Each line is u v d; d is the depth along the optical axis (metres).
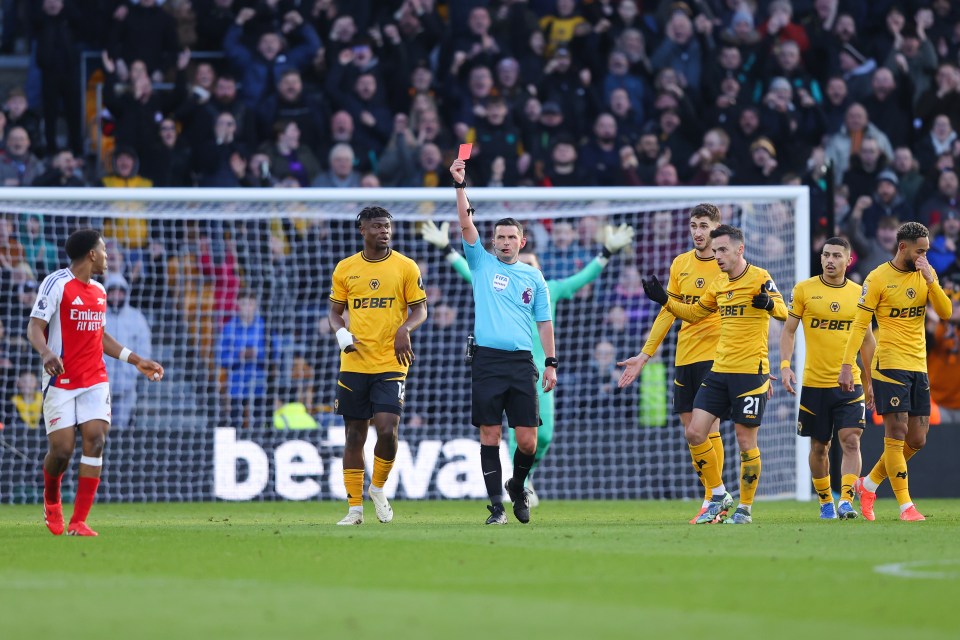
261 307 55.50
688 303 37.00
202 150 60.97
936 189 62.75
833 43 68.75
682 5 68.19
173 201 51.78
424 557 24.09
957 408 56.75
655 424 52.41
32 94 64.06
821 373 36.75
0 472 49.22
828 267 36.53
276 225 56.00
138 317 52.19
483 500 50.69
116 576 21.50
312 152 62.31
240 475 50.56
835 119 66.25
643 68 66.81
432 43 67.31
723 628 15.73
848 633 15.38
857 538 28.25
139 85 62.06
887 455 36.31
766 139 63.62
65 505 48.00
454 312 54.78
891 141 66.56
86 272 30.67
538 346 42.19
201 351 53.16
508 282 33.72
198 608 17.56
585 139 64.81
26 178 60.88
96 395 30.69
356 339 34.34
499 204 55.34
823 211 60.66
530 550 25.41
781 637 15.08
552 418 42.38
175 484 50.28
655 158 62.38
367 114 62.94
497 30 66.81
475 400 33.78
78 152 64.06
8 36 69.44
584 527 32.56
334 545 26.75
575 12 69.31
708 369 36.81
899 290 35.75
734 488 52.06
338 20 64.44
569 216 55.41
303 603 18.00
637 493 51.88
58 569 22.64
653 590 19.27
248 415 52.53
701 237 36.75
